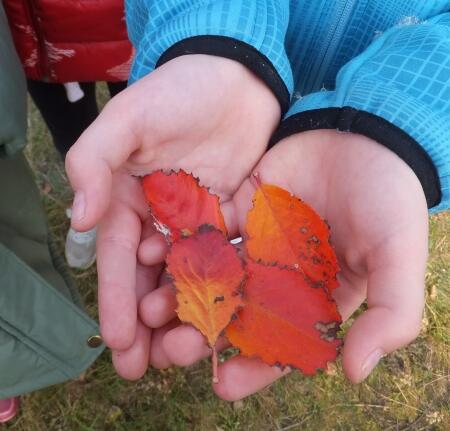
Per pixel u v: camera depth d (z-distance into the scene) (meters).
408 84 0.18
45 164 0.38
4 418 0.29
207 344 0.16
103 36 0.28
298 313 0.16
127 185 0.18
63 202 0.37
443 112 0.18
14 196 0.27
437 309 0.35
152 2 0.20
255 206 0.17
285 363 0.16
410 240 0.15
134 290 0.17
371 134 0.17
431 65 0.18
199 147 0.19
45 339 0.22
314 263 0.17
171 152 0.18
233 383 0.16
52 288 0.23
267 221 0.17
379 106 0.18
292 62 0.25
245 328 0.16
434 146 0.17
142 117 0.17
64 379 0.24
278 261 0.17
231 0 0.19
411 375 0.33
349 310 0.18
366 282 0.17
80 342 0.23
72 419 0.30
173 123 0.17
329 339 0.16
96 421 0.30
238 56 0.19
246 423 0.30
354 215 0.17
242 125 0.19
